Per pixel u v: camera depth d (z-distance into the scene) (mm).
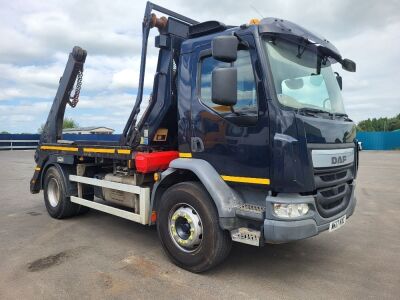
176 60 5059
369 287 3980
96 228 6270
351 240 5695
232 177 4129
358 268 4527
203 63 4496
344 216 4367
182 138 4688
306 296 3748
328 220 4023
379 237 5879
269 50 3959
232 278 4184
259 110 3859
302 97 4227
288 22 4242
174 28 5062
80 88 7426
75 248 5195
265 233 3717
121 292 3803
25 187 10734
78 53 7227
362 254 5051
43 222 6691
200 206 4176
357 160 5027
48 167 7262
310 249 5234
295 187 3658
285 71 4047
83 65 7367
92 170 6660
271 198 3727
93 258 4793
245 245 5367
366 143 38469
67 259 4750
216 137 4266
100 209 5879
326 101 4660
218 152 4250
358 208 8109
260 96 3859
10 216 7180
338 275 4301
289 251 5133
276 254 5000
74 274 4258
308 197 3768
